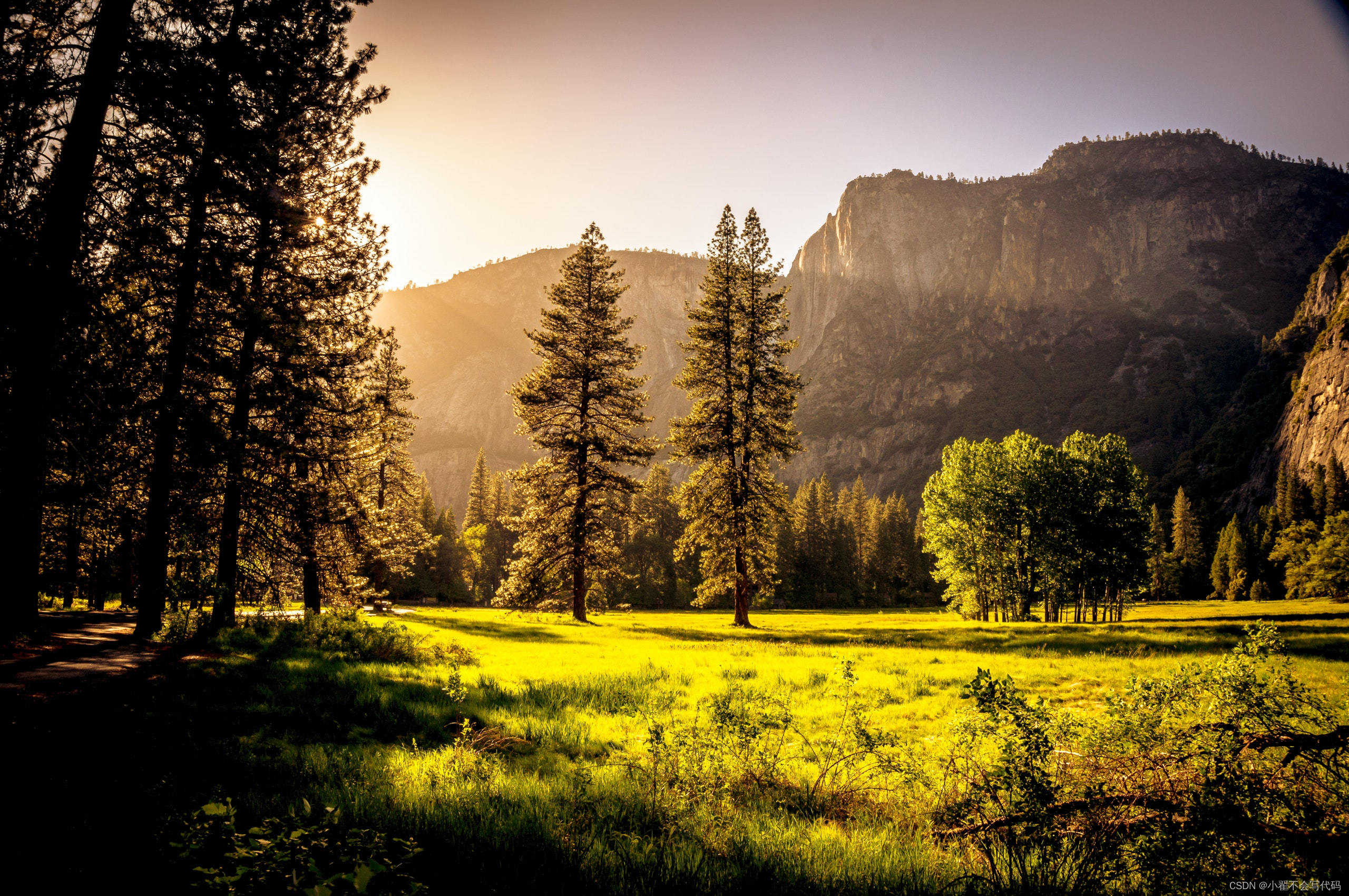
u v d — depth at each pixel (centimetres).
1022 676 1356
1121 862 406
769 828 518
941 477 4766
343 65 1568
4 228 926
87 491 1290
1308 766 446
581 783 598
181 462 1521
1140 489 4375
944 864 438
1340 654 1555
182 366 1383
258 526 1881
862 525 11438
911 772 610
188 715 767
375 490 2570
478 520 9831
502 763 687
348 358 1958
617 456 3366
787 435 3253
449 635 2230
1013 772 474
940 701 1094
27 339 950
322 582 2489
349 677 1103
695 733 696
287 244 1559
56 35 1036
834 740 748
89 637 1345
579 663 1598
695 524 3238
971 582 4803
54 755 547
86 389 1070
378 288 1917
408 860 389
